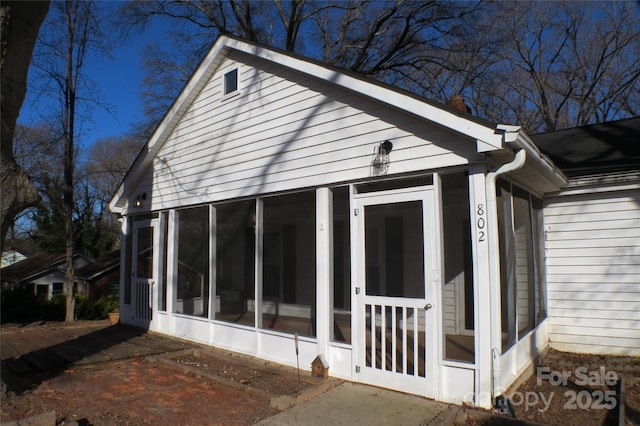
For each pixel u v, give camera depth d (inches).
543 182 250.4
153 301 373.4
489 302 182.1
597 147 329.1
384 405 184.7
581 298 282.0
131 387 220.8
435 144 199.2
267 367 249.8
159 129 359.9
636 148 304.0
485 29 756.6
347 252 301.6
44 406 191.0
